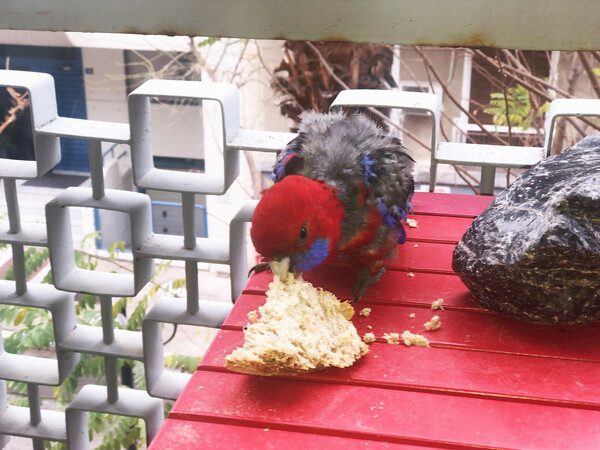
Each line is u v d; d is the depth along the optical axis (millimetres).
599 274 450
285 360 428
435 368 452
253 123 1539
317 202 440
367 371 450
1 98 1632
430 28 504
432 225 611
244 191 1684
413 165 535
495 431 406
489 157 614
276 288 455
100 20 530
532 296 465
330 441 403
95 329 641
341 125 512
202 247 600
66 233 610
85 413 659
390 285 532
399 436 403
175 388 622
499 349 467
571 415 418
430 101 606
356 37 512
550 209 449
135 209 581
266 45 1502
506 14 495
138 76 1745
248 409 423
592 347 469
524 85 1243
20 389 1058
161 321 607
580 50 498
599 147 510
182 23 522
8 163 590
